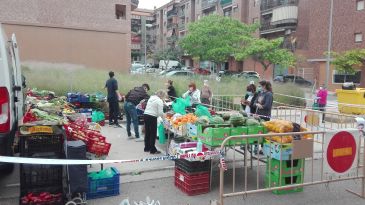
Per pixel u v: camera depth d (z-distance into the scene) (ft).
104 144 19.49
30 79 50.44
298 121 35.55
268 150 19.27
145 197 18.20
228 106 49.08
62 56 103.35
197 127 20.38
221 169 15.99
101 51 108.99
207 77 67.82
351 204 17.67
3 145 16.65
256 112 28.27
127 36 112.78
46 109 24.39
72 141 17.38
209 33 119.96
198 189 18.70
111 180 18.22
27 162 14.32
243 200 17.89
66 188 17.19
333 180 18.06
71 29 104.37
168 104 31.58
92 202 17.35
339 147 17.94
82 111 38.24
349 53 92.17
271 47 105.09
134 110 31.55
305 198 18.38
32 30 99.30
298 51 131.13
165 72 88.79
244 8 163.43
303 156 18.28
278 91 61.67
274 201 17.85
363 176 18.61
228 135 18.99
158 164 23.71
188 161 18.44
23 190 15.97
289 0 136.05
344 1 108.17
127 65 112.98
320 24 117.29
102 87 51.93
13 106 18.65
